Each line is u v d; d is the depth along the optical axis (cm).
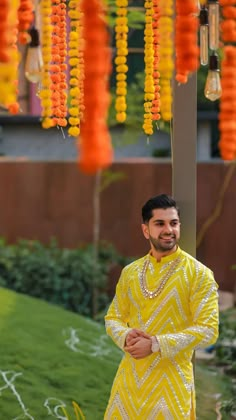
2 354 816
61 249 1492
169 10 408
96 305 1313
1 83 350
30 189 1501
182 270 536
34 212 1501
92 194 1496
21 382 770
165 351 517
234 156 364
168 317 531
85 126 323
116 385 546
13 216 1502
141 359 532
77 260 1334
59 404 748
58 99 547
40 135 1770
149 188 1495
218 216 1496
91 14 333
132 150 1784
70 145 1772
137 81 1382
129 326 550
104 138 321
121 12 492
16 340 853
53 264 1316
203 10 486
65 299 1309
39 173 1497
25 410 726
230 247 1496
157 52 569
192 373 539
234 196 1491
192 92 608
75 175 1498
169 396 525
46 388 773
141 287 541
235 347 982
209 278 535
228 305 1391
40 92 486
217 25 437
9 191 1502
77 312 1309
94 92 326
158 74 572
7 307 947
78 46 549
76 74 539
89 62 329
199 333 520
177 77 445
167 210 538
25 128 1761
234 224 1494
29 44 431
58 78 547
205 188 1493
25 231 1502
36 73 432
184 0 384
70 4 539
